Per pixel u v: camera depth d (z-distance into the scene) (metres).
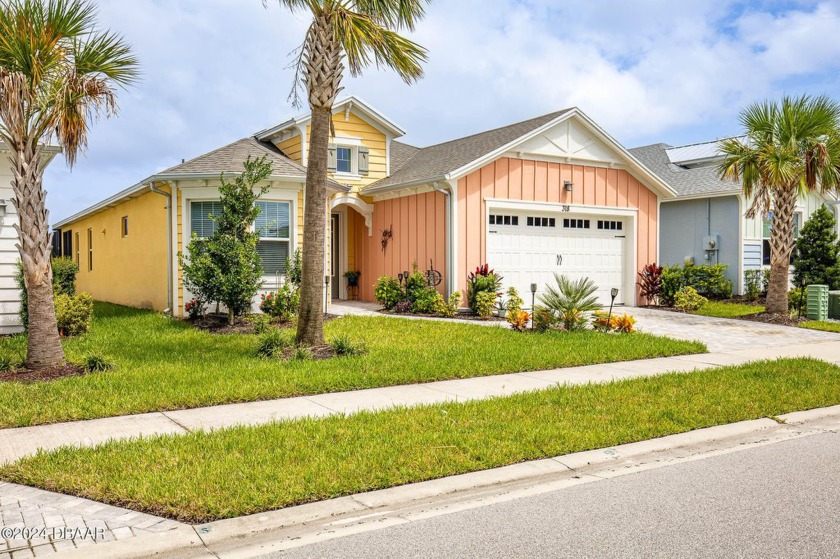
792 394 8.15
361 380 8.57
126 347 10.98
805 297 18.12
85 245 26.12
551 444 5.97
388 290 16.80
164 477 4.95
